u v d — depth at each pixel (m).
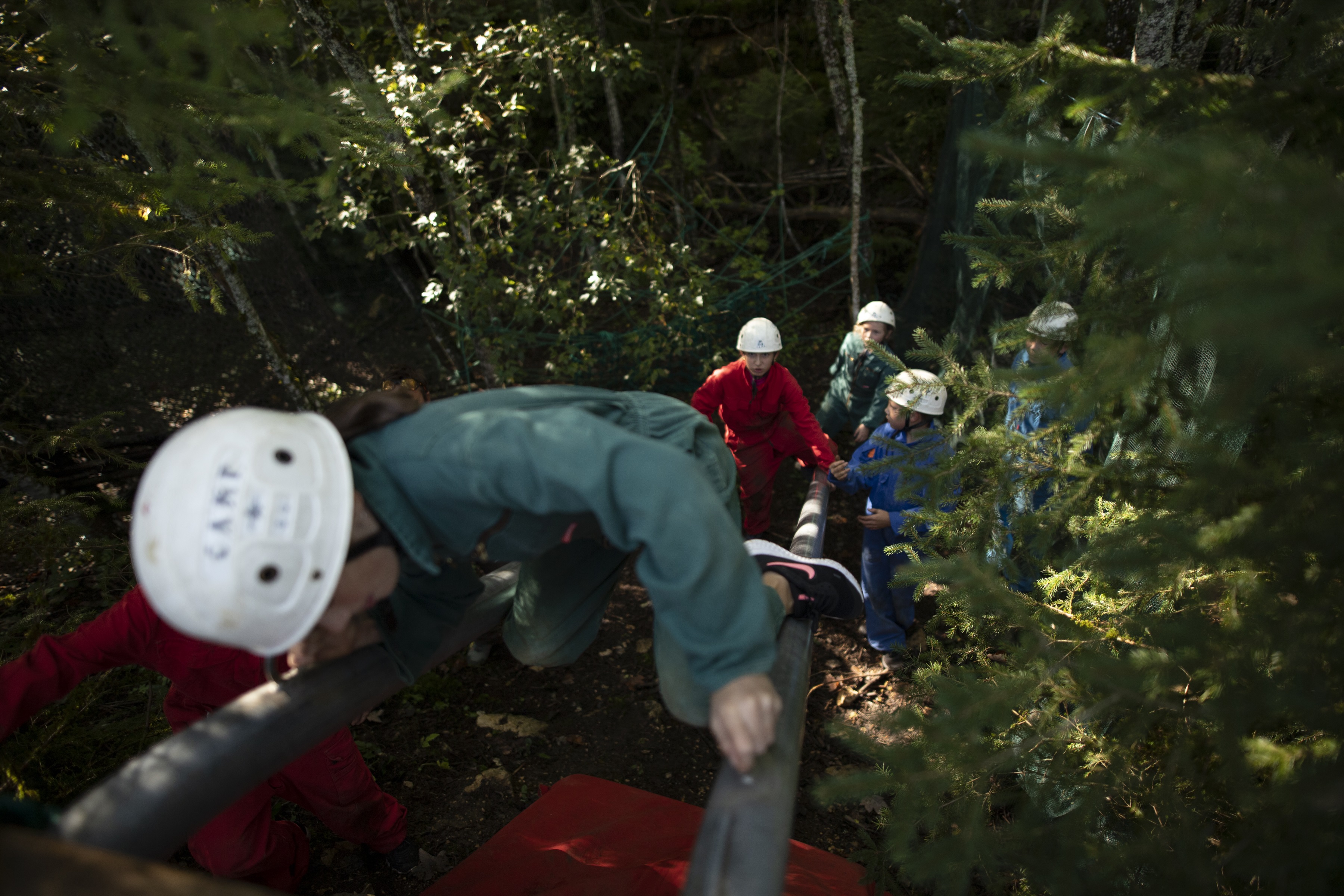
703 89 9.62
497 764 3.29
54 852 0.70
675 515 0.98
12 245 2.87
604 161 6.33
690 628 1.02
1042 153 1.06
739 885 0.93
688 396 6.84
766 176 9.55
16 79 2.22
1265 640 1.39
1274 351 0.81
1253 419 1.40
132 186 2.47
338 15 6.49
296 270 6.52
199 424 1.06
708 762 3.40
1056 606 2.05
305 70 6.40
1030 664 1.69
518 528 1.26
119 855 0.84
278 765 1.15
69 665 1.73
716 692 1.02
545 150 6.87
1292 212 0.90
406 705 3.58
